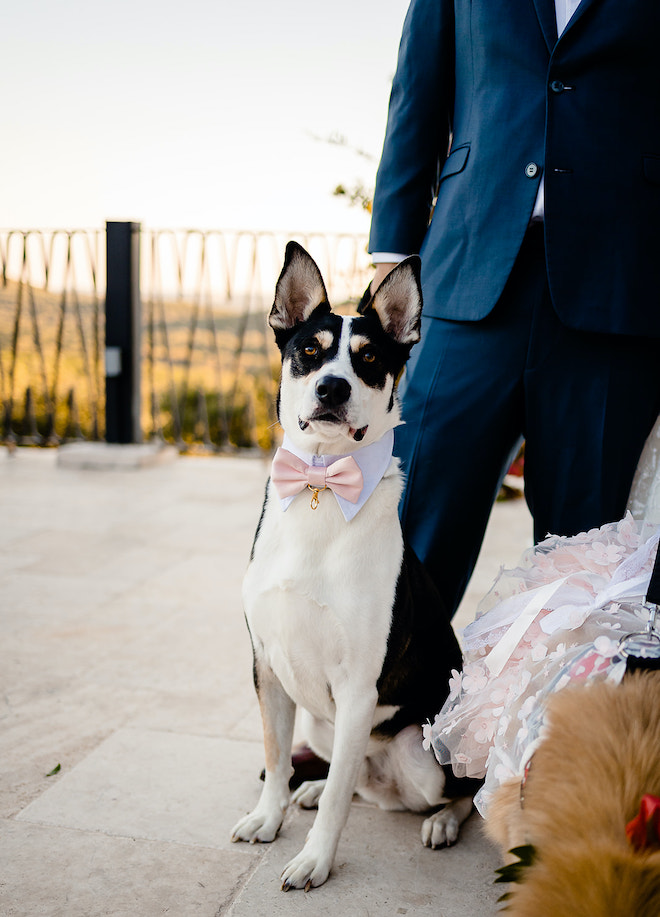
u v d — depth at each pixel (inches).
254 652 76.8
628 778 43.0
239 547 167.5
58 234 262.5
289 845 74.1
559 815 43.5
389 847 75.0
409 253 90.7
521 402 83.4
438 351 85.4
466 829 78.7
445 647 81.3
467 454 84.2
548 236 77.0
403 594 72.9
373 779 80.9
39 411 305.9
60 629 122.4
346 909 65.3
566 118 76.9
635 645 53.0
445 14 85.0
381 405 75.4
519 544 175.9
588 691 49.4
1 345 302.5
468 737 66.3
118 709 97.9
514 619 66.9
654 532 66.7
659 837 38.9
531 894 40.5
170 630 123.2
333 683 72.0
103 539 171.2
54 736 91.1
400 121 88.4
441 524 86.0
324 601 69.4
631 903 37.0
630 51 75.7
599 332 77.9
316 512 70.7
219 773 84.8
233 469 249.0
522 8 77.7
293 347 76.5
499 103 79.5
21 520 184.2
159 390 314.0
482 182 80.6
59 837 73.2
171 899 65.5
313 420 70.9
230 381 303.4
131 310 246.4
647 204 77.9
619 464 81.7
